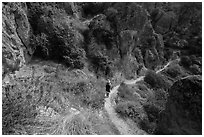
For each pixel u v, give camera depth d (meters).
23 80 11.45
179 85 10.84
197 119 9.65
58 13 19.16
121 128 11.94
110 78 19.92
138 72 25.02
